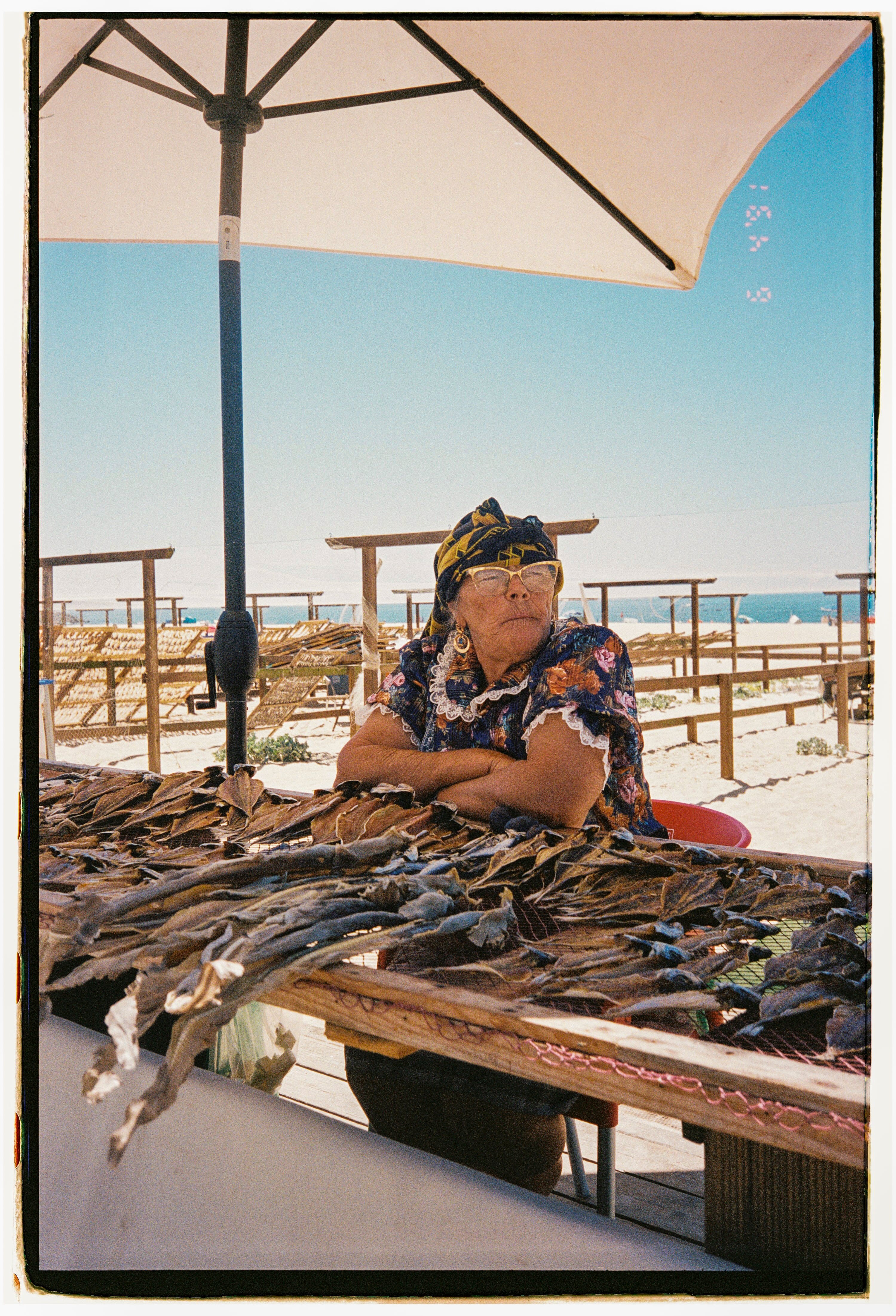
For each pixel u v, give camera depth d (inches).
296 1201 30.8
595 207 104.4
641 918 34.0
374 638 159.5
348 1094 60.6
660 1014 26.2
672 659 323.9
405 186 107.9
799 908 33.3
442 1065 37.8
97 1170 35.1
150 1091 23.3
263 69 96.3
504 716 59.4
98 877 39.7
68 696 251.8
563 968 28.2
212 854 44.1
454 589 62.4
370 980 26.9
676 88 82.1
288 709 258.2
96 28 78.1
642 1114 64.4
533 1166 38.8
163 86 81.7
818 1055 22.7
